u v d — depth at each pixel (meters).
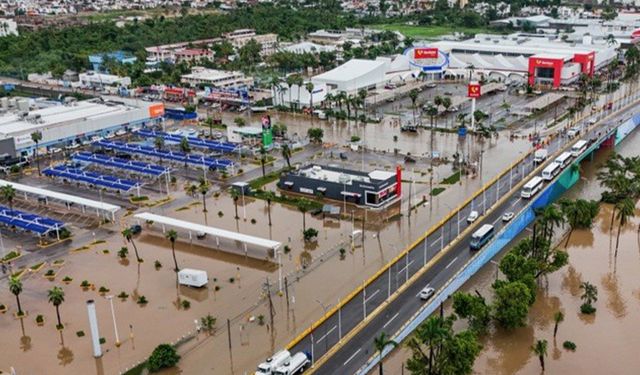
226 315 152.38
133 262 182.12
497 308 141.38
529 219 197.00
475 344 123.00
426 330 114.00
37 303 161.62
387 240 187.75
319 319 146.62
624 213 181.38
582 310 150.62
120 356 138.00
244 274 172.38
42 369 134.50
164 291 165.50
